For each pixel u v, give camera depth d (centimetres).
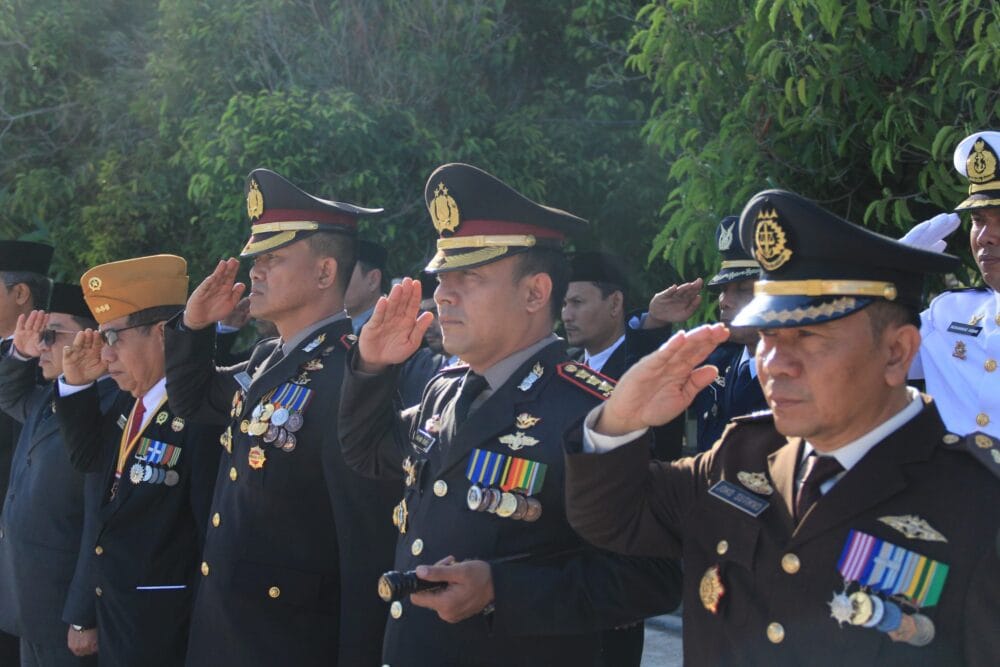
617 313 478
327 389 332
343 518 316
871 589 175
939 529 174
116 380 408
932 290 452
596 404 265
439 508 267
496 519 258
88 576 405
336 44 722
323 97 693
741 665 187
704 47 434
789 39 411
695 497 205
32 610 446
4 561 471
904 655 171
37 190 847
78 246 845
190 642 341
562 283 290
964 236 426
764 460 199
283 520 329
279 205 353
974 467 177
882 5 412
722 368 420
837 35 411
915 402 188
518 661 261
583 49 752
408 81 718
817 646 178
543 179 733
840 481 182
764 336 188
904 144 411
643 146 733
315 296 353
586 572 251
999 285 329
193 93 774
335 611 332
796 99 422
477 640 260
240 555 331
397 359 271
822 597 179
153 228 815
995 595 168
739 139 429
